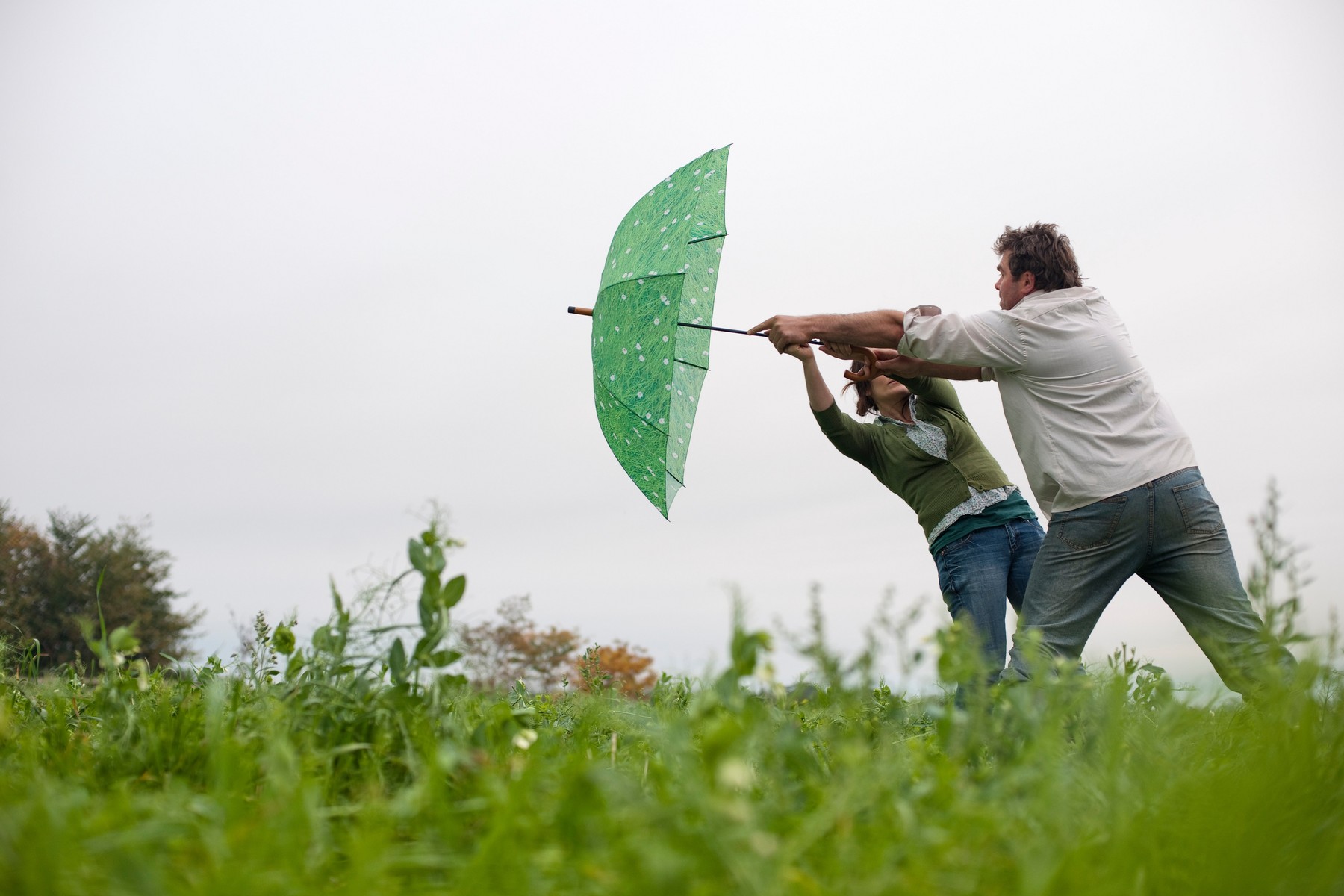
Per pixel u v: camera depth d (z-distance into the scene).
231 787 1.80
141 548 28.47
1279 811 1.67
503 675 3.12
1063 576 3.67
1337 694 2.07
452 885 1.40
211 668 2.94
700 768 1.67
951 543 4.59
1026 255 4.03
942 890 1.32
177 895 1.26
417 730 2.19
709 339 5.05
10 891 1.24
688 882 1.28
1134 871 1.45
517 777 1.90
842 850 1.42
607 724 2.76
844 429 4.98
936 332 3.99
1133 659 2.50
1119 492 3.55
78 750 2.27
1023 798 1.84
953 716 2.14
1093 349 3.74
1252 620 3.36
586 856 1.40
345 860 1.58
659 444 4.73
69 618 24.84
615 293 4.81
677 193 4.92
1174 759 1.95
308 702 2.25
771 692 2.26
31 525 27.81
